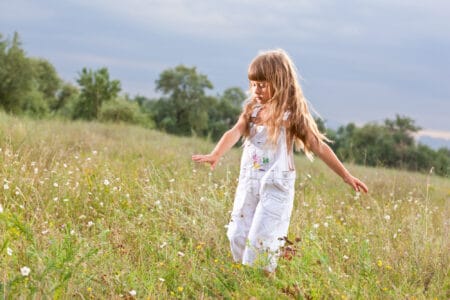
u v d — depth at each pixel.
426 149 22.33
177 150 13.47
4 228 4.41
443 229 5.65
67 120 20.75
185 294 3.92
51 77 62.97
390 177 10.68
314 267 4.20
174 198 6.26
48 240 4.25
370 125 51.12
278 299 3.73
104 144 11.94
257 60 4.63
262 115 4.63
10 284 3.29
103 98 46.66
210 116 87.75
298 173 10.62
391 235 5.65
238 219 4.64
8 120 12.23
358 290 3.69
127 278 3.96
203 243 4.90
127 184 6.85
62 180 6.36
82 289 3.68
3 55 45.59
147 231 5.16
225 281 4.05
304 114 4.64
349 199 8.09
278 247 4.42
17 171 6.42
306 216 6.09
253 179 4.57
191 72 84.19
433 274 4.60
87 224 5.39
